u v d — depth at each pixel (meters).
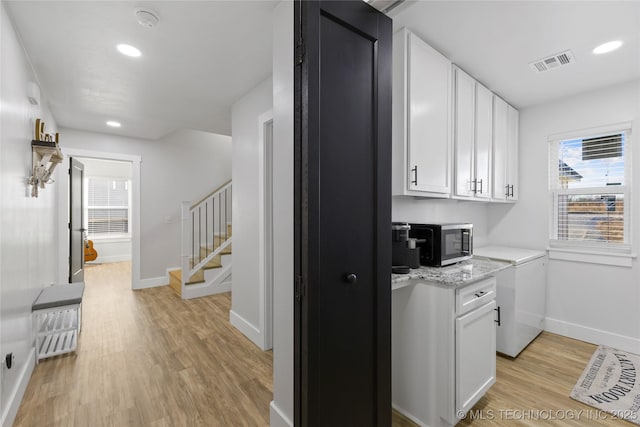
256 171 2.70
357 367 1.37
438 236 2.02
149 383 2.04
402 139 1.91
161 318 3.27
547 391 2.00
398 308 1.83
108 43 2.03
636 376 2.17
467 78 2.42
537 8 1.70
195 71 2.43
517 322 2.43
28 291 2.13
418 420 1.72
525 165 3.19
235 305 3.07
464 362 1.65
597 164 2.79
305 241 1.20
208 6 1.66
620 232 2.66
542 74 2.47
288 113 1.53
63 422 1.66
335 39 1.28
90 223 6.88
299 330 1.25
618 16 1.75
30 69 2.23
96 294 4.20
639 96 2.54
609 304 2.67
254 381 2.08
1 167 1.55
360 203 1.38
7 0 1.58
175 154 4.93
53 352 2.38
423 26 1.88
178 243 4.93
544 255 2.93
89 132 4.12
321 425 1.23
